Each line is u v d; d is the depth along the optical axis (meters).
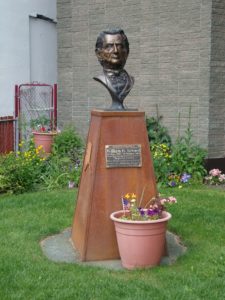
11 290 4.52
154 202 5.47
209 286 4.56
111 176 5.45
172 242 5.90
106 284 4.62
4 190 8.62
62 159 9.66
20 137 12.07
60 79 11.68
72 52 11.43
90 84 11.20
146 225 4.88
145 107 10.39
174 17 9.85
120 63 5.60
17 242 5.82
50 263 5.19
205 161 9.50
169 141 10.02
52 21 13.48
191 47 9.67
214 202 7.61
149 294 4.42
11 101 12.63
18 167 8.68
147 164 5.53
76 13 11.27
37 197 7.96
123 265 5.15
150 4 10.16
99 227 5.43
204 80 9.55
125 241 5.01
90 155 5.58
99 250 5.43
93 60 11.10
